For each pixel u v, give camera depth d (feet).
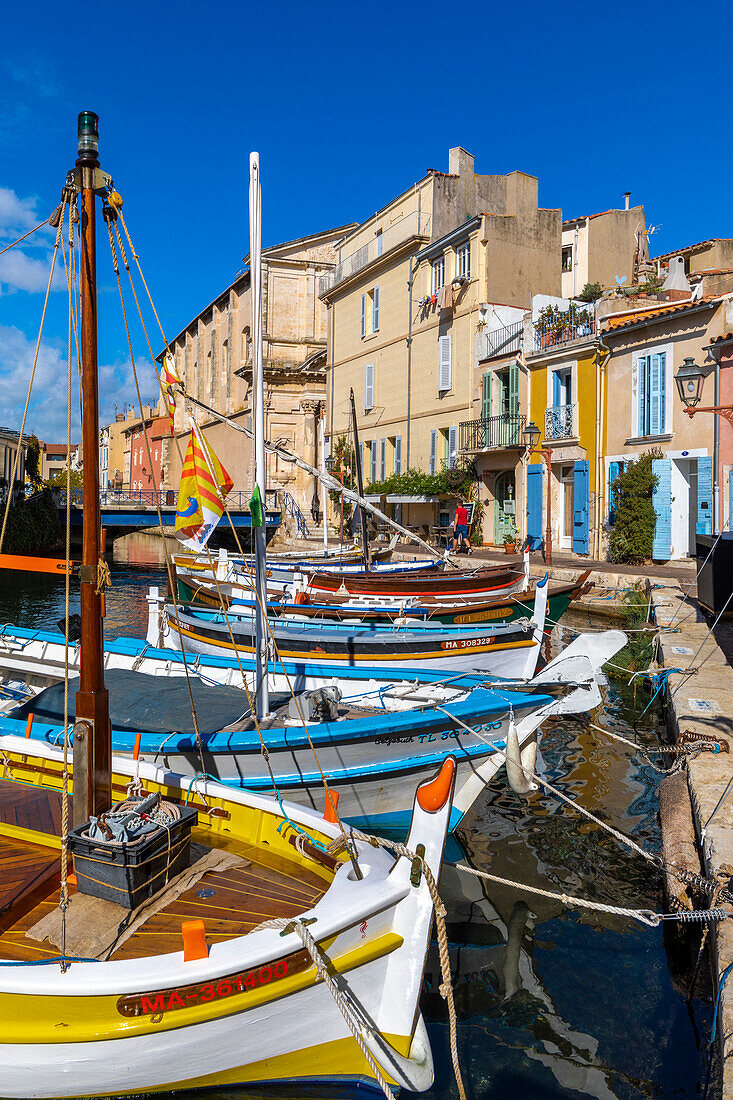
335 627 43.34
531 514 88.02
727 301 64.44
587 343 79.30
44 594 92.73
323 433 141.38
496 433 92.68
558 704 22.45
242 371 163.73
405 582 54.75
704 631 43.93
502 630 36.88
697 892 18.15
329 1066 13.84
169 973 12.42
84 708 15.35
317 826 16.47
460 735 22.61
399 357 115.65
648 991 16.93
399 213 115.75
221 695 25.32
